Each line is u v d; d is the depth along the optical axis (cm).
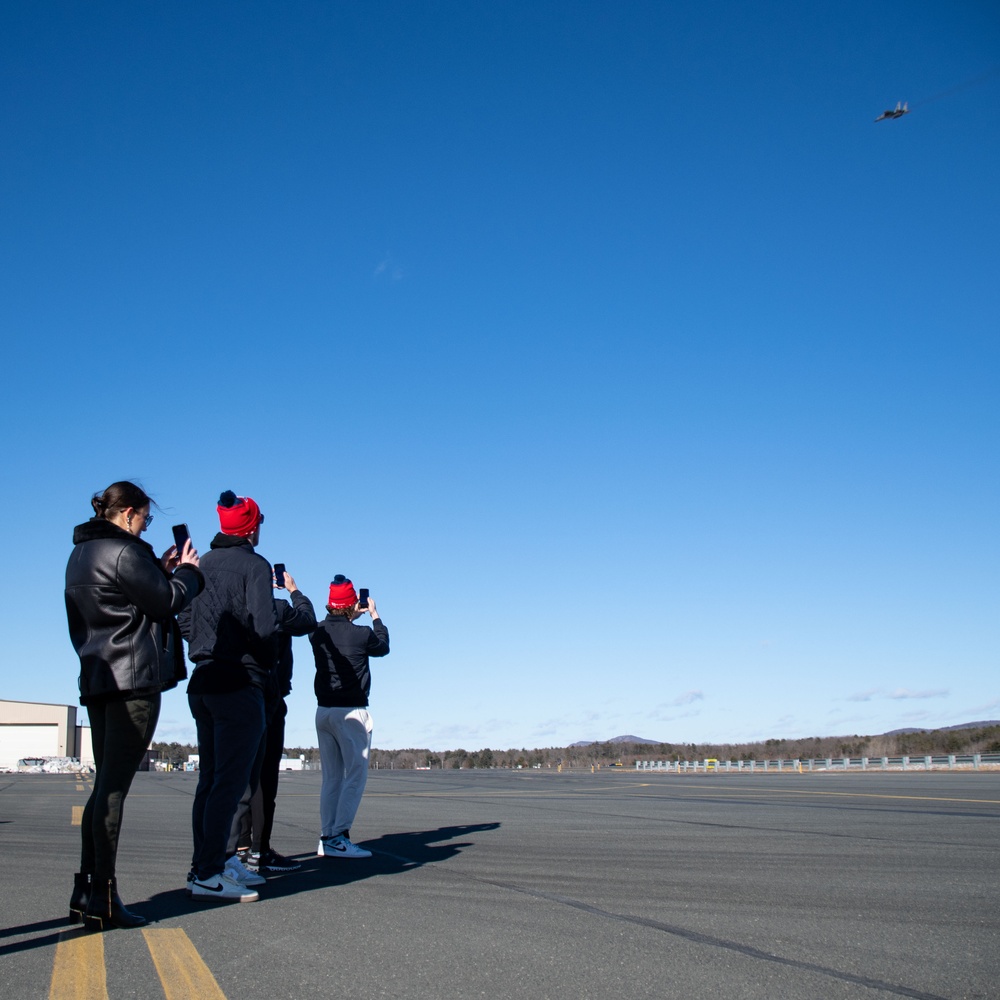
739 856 603
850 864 561
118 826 374
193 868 455
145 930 366
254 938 352
